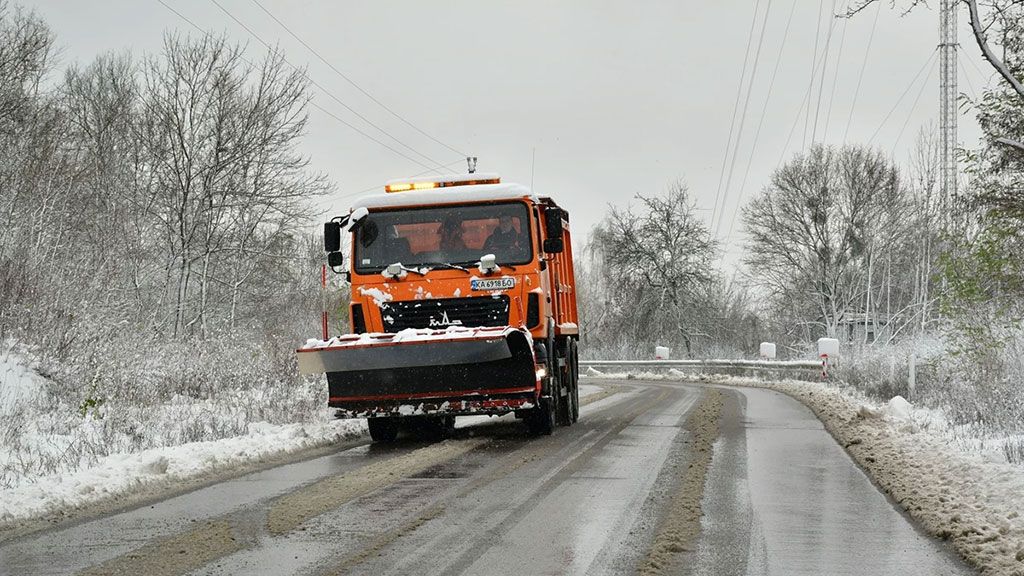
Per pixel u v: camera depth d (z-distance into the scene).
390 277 13.94
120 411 14.93
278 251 33.69
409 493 8.86
